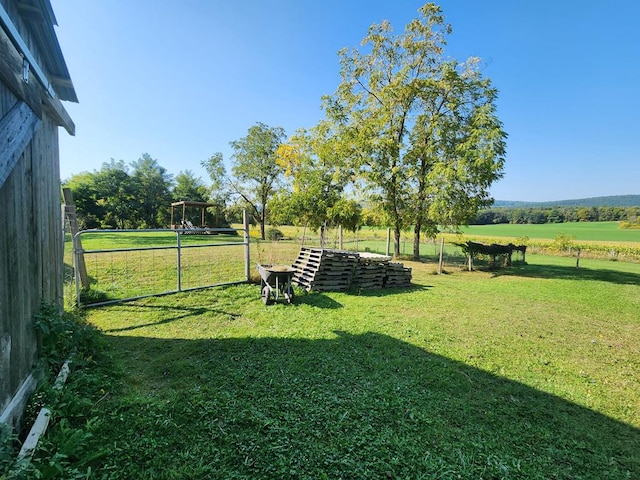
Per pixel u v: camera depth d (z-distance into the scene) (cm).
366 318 625
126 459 227
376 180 1547
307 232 2684
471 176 1348
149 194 3831
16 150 226
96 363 377
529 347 510
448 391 359
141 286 781
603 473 244
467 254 1513
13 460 191
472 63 1482
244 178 3053
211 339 483
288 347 462
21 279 274
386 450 249
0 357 217
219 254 1342
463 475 229
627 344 542
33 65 268
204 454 236
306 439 258
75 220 717
